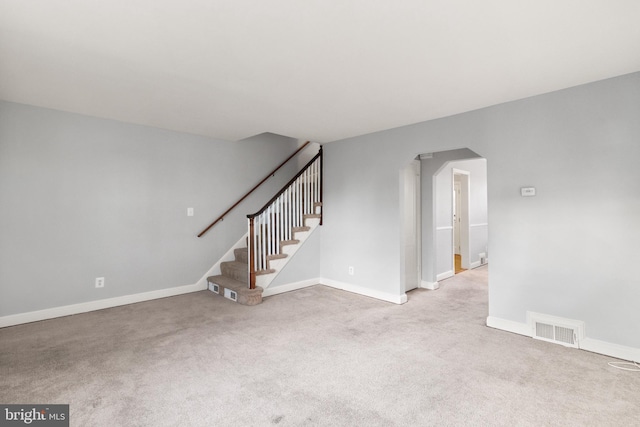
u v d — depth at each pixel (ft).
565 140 9.34
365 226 14.90
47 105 11.03
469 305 13.41
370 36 6.62
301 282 16.10
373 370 7.89
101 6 5.59
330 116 12.12
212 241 15.90
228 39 6.74
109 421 5.92
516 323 10.28
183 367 7.99
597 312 8.84
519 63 7.82
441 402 6.59
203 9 5.70
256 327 10.77
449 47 7.07
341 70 8.23
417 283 16.65
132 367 7.97
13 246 10.76
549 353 8.82
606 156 8.68
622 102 8.45
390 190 13.92
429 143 12.53
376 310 12.66
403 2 5.49
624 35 6.54
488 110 10.89
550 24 6.17
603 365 8.13
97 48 7.12
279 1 5.46
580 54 7.36
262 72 8.34
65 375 7.55
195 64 7.91
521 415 6.18
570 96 9.26
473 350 9.03
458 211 27.45
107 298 12.75
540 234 9.80
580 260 9.10
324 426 5.83
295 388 7.09
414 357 8.59
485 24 6.18
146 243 13.74
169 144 14.39
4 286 10.62
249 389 7.03
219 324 11.00
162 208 14.20
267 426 5.82
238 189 16.99
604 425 5.89
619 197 8.50
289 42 6.87
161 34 6.54
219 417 6.07
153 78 8.72
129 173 13.24
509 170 10.41
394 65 7.94
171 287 14.52
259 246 14.66
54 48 7.11
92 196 12.35
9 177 10.68
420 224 16.75
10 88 9.50
